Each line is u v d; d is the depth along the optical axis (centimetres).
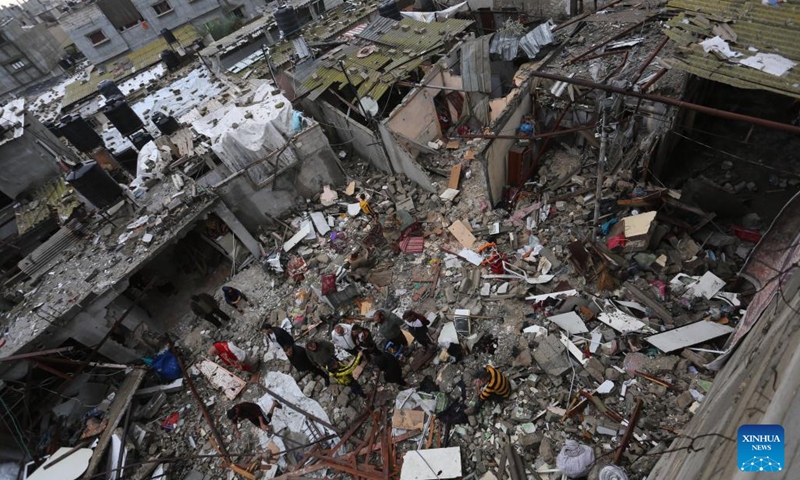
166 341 1255
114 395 1106
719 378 718
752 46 885
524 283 1092
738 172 1196
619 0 1574
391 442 877
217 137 1418
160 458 960
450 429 863
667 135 1116
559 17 1859
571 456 730
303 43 1861
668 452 663
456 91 1596
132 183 1409
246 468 921
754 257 754
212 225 1373
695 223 1058
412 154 1557
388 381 938
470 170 1480
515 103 1255
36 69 3053
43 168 1577
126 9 2931
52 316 1065
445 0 2203
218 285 1443
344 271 1288
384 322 941
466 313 1064
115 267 1170
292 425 972
